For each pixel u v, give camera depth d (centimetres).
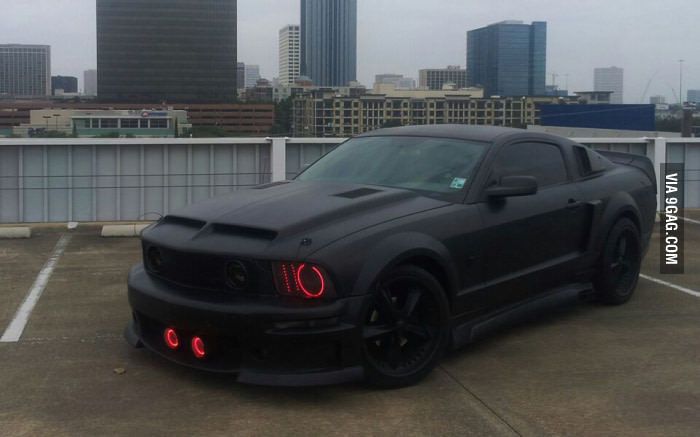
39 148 1009
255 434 379
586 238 591
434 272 464
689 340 538
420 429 385
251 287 412
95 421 394
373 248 425
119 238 949
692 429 386
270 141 1056
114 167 1030
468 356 502
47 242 919
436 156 532
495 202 505
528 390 441
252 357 413
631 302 646
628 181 651
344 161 565
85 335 543
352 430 384
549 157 577
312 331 402
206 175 1052
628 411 410
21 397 427
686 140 1139
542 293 554
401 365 441
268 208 452
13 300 642
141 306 455
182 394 432
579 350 515
